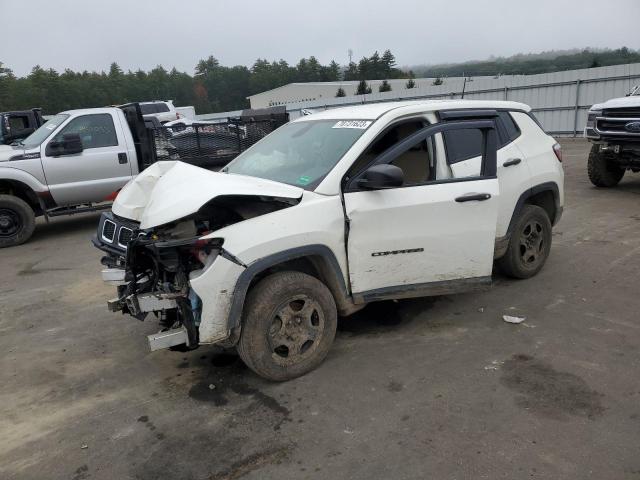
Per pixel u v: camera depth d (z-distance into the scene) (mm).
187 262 3428
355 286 3811
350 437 3016
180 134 9516
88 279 6336
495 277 5488
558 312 4578
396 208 3791
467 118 4184
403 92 28922
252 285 3613
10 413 3484
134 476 2807
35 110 12883
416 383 3545
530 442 2893
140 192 4145
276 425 3170
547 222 5324
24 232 8320
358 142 3854
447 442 2922
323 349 3760
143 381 3807
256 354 3480
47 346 4488
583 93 20906
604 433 2943
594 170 9977
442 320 4512
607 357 3771
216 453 2953
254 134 10297
